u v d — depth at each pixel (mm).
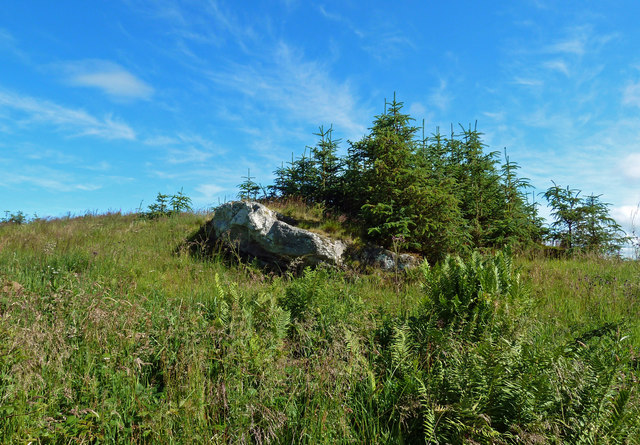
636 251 11047
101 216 18312
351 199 12266
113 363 3346
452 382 2982
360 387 3369
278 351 3545
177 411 2764
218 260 10234
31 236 12164
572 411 2725
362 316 4750
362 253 10047
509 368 2939
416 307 5508
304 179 13938
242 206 10914
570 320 5859
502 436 2699
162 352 3564
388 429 2951
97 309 3773
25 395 2682
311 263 9977
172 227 13344
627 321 5156
